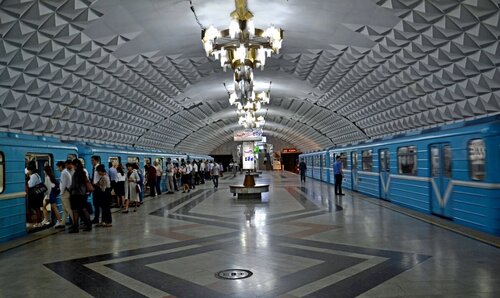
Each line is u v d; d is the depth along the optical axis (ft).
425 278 18.06
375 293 16.29
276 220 36.45
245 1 28.40
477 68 33.22
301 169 98.63
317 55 46.52
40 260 23.11
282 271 19.79
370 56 41.96
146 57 42.60
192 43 42.68
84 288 17.88
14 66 30.48
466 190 30.27
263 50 35.96
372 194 56.75
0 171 28.81
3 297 16.94
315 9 33.55
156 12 32.45
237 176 146.41
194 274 19.61
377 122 65.36
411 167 42.24
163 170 78.02
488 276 18.17
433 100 44.34
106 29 32.40
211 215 41.01
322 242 26.32
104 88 45.44
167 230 32.48
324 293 16.47
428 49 34.63
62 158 38.01
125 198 44.29
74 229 32.17
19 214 30.73
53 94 38.60
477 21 27.30
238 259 22.36
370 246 24.75
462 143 30.78
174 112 77.05
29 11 25.54
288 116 108.99
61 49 32.19
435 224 31.96
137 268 20.97
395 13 29.99
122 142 69.05
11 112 35.58
